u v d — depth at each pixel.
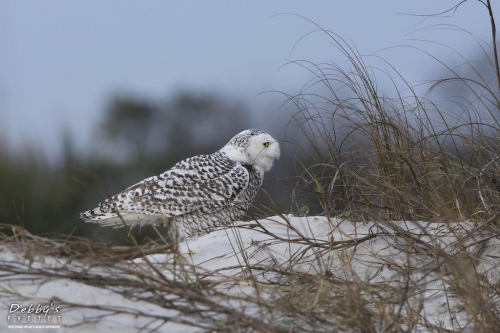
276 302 9.13
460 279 9.97
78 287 8.73
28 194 18.19
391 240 11.58
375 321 9.08
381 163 12.80
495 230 11.38
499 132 12.64
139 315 8.30
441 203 12.01
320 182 13.20
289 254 11.53
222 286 10.34
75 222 17.84
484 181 12.50
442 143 13.03
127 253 9.91
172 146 27.06
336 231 12.08
